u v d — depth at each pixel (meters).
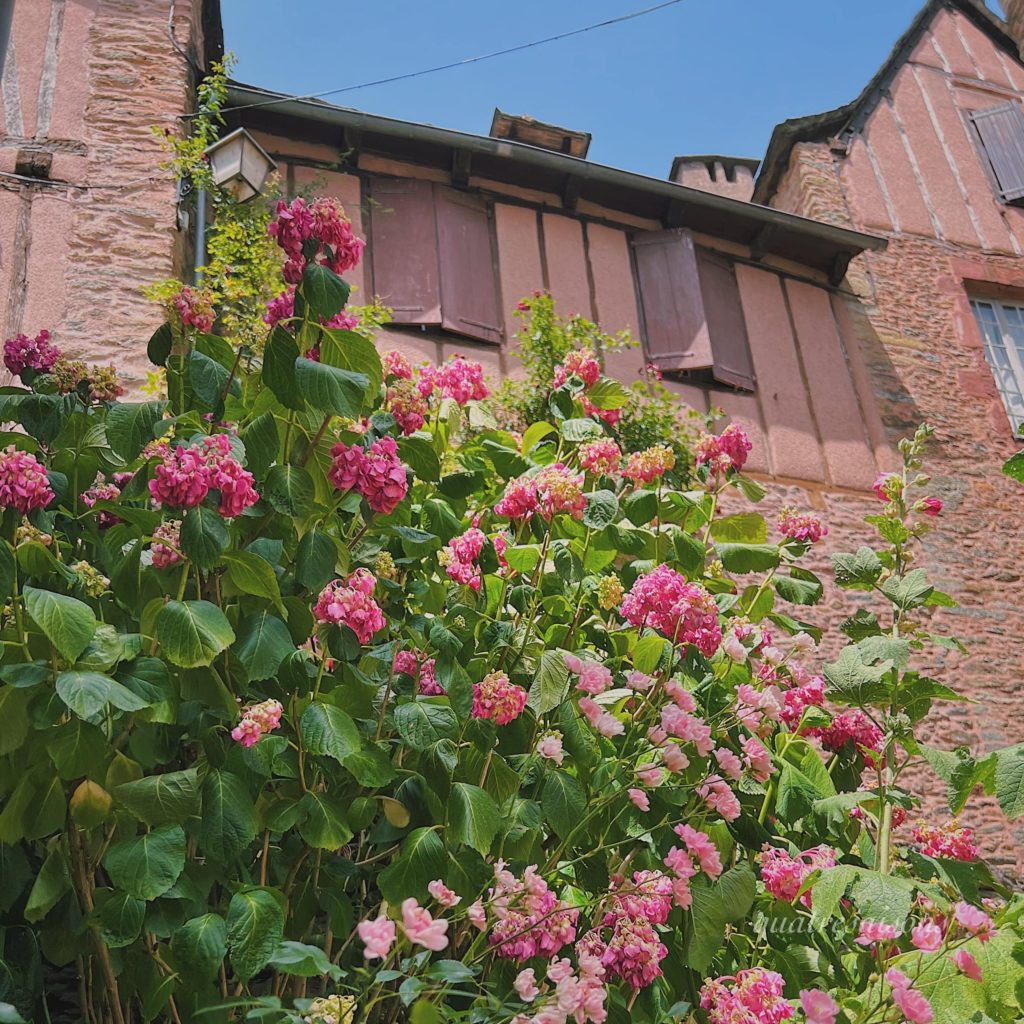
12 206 6.29
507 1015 1.95
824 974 2.78
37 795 2.12
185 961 1.95
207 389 2.54
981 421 9.61
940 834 3.12
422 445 2.79
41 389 2.87
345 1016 1.85
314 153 8.13
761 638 3.43
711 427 8.45
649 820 2.67
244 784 2.18
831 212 10.41
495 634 2.94
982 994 2.29
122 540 2.47
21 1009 2.16
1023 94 12.02
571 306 8.48
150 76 7.03
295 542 2.64
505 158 8.45
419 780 2.48
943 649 8.26
